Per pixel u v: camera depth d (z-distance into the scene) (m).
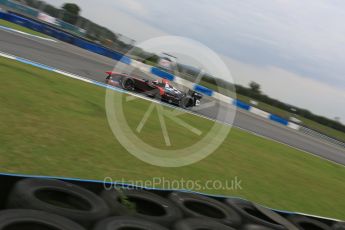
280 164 11.81
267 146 14.90
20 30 26.00
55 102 9.20
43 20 36.00
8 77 10.06
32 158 5.27
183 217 3.88
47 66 15.06
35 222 2.79
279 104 49.25
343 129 55.09
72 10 40.03
